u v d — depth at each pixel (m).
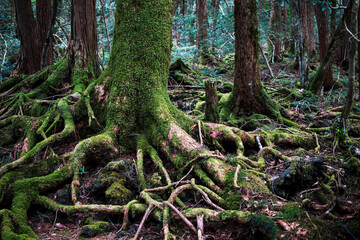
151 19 5.00
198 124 4.81
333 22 13.07
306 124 6.93
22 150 4.84
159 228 3.25
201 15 17.23
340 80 10.77
